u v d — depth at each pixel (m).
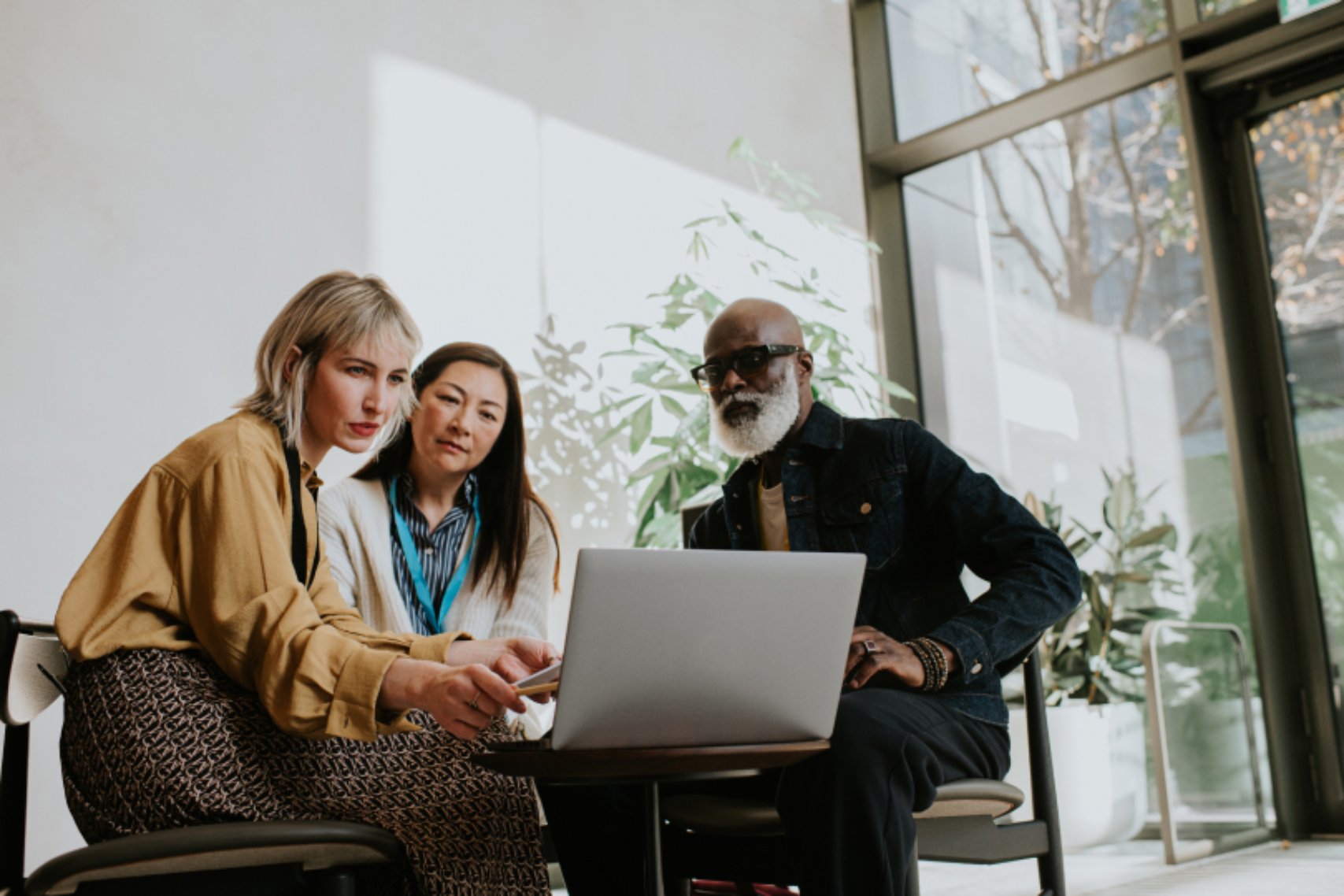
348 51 3.17
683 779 1.15
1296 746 3.54
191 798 1.12
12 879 1.16
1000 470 4.39
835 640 1.16
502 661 1.25
